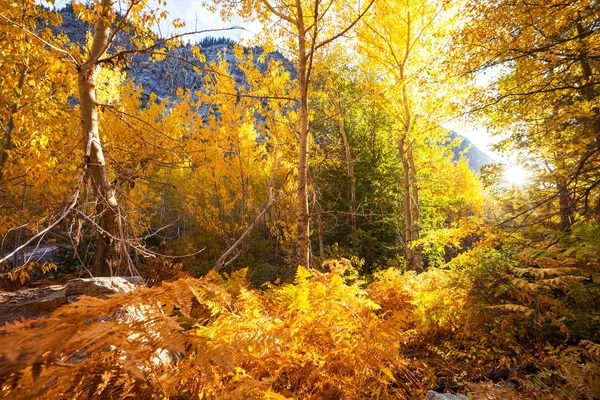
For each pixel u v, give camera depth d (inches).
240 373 70.2
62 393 40.3
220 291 60.1
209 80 298.4
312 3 248.8
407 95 360.5
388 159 648.4
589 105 202.4
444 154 518.0
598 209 184.9
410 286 179.2
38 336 35.8
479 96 214.5
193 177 495.2
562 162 263.4
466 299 146.8
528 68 189.2
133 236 153.6
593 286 123.6
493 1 173.3
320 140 563.5
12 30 136.6
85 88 146.1
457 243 232.4
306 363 80.2
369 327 86.6
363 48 376.8
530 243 163.9
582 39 177.8
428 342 141.6
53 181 193.0
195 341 50.3
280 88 372.2
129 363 41.3
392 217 590.6
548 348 108.1
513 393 83.9
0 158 219.8
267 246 601.9
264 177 550.6
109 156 159.5
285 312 98.4
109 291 87.1
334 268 147.3
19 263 209.8
